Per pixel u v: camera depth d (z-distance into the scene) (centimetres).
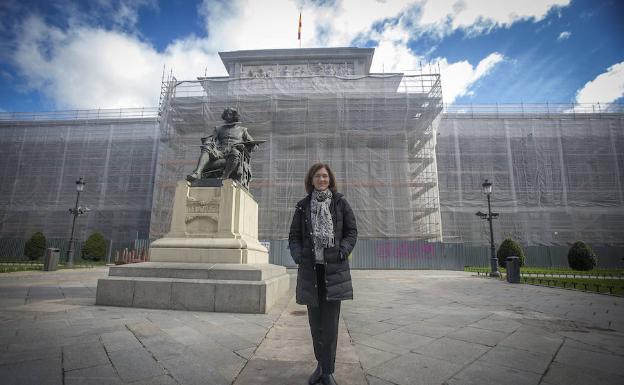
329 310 249
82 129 3375
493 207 3012
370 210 2447
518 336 399
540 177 3058
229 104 2673
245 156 742
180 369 266
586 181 3034
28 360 279
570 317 529
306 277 253
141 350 310
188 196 632
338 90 2791
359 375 263
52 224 3111
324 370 236
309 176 287
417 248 2316
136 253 2150
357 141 2650
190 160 2572
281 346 329
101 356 292
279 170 2566
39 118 3528
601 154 3080
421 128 2702
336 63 3447
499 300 735
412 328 435
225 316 466
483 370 281
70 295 655
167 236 612
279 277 664
